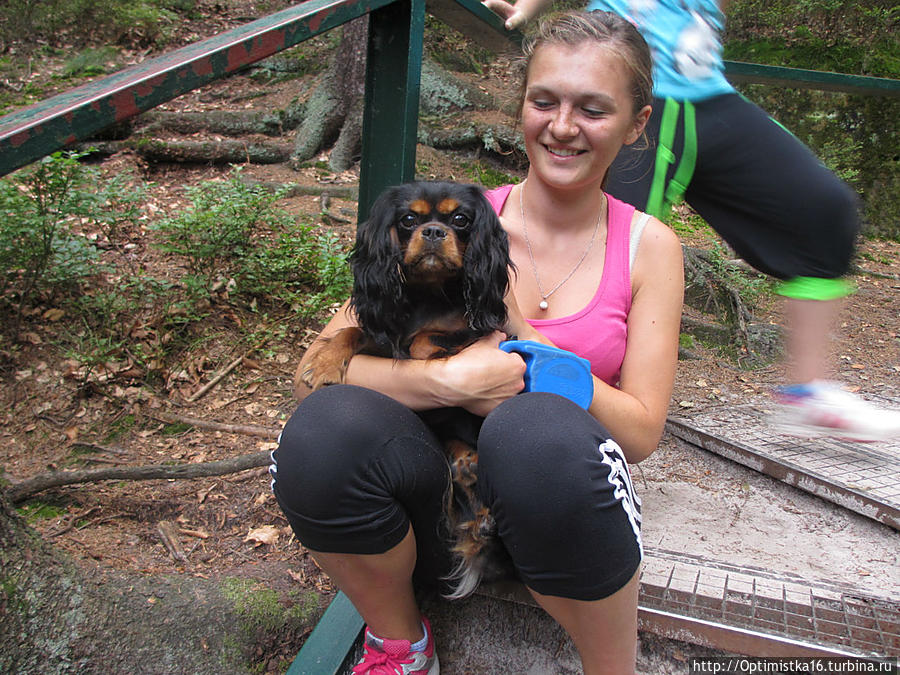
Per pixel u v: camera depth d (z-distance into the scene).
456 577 1.62
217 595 1.92
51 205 3.60
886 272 5.60
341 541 1.36
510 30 2.38
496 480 1.29
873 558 1.99
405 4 1.97
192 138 6.02
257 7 8.16
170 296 3.77
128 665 1.71
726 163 2.10
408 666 1.60
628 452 1.58
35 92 6.16
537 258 1.78
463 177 6.06
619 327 1.67
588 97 1.51
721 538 2.09
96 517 2.38
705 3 2.13
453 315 1.74
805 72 3.23
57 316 3.49
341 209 5.27
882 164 6.33
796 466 2.34
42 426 2.97
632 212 1.76
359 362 1.62
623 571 1.28
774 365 4.06
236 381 3.38
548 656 1.77
